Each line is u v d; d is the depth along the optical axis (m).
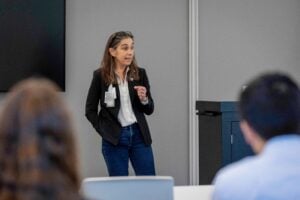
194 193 3.43
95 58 7.08
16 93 1.47
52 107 1.45
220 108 5.51
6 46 6.69
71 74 7.01
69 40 6.98
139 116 5.64
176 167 7.45
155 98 7.32
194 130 7.37
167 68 7.35
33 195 1.34
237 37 7.61
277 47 7.78
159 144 7.38
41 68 6.82
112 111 5.54
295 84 1.88
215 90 7.55
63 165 1.42
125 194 2.79
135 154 5.65
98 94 5.69
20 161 1.37
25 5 6.73
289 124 1.78
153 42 7.27
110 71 5.61
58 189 1.38
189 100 7.42
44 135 1.41
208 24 7.49
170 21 7.32
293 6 7.81
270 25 7.74
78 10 7.00
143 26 7.23
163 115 7.37
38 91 1.46
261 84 1.86
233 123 5.53
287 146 1.74
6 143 1.39
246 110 1.84
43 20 6.80
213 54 7.53
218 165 5.60
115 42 5.55
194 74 7.39
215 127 5.68
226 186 1.74
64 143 1.44
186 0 7.37
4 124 1.41
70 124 1.47
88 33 7.04
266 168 1.71
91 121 5.66
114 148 5.57
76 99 7.03
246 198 1.68
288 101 1.79
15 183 1.36
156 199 2.81
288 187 1.65
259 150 1.86
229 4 7.56
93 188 2.74
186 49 7.41
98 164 7.11
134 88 5.62
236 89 7.63
